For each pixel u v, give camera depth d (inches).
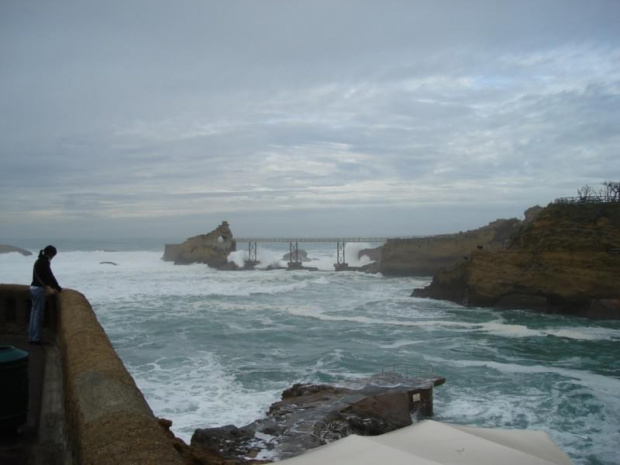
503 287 1841.8
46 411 287.7
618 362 1084.5
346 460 223.6
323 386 785.6
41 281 444.5
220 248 3863.2
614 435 690.2
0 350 255.8
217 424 679.7
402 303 1978.3
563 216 1899.6
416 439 262.1
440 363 1053.8
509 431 304.5
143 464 145.3
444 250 3166.8
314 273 3430.1
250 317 1563.7
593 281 1697.8
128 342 1187.3
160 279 2672.2
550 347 1228.5
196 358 1047.0
